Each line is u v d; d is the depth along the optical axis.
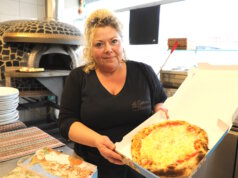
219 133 0.59
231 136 1.16
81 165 0.73
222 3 1.80
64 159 0.76
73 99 0.93
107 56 0.87
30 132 1.09
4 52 2.37
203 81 0.73
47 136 1.05
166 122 0.67
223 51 1.60
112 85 0.93
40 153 0.80
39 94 2.46
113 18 0.89
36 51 2.37
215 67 0.74
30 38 2.22
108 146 0.65
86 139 0.75
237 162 1.16
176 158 0.54
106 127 0.91
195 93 0.72
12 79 2.30
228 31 1.78
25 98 2.97
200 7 1.98
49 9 2.74
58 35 2.30
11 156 0.85
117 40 0.88
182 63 1.78
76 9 3.55
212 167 1.22
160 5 2.24
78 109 0.95
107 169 0.89
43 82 2.24
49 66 2.85
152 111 1.00
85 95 0.91
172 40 1.61
